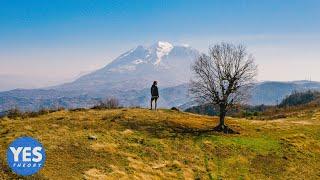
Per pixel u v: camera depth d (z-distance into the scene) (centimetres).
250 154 5488
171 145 5259
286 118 8819
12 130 4750
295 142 6212
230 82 6253
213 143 5628
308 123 7688
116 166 4128
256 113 10850
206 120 7019
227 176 4709
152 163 4547
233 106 6288
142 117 6419
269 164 5297
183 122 6500
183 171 4534
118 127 5600
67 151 4212
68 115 6134
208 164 4931
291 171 5222
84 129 5222
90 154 4294
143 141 5156
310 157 5803
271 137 6331
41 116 6069
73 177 3494
